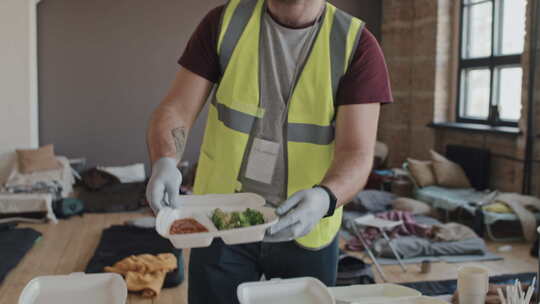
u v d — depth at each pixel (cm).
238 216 139
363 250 511
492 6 675
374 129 164
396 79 830
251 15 166
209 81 172
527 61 599
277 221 133
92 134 809
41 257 497
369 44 163
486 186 663
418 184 685
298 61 164
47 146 721
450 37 760
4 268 449
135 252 493
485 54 700
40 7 777
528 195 606
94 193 738
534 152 602
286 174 169
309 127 167
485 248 518
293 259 176
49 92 791
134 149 823
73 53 793
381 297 169
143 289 402
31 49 737
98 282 146
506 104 665
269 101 167
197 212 147
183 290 417
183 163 792
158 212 138
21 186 659
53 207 640
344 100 162
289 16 158
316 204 137
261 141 169
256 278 181
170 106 165
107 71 805
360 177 153
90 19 793
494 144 665
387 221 490
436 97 767
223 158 173
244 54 165
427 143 786
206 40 168
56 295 141
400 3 819
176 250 463
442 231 528
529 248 537
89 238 562
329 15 164
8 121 731
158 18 810
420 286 427
